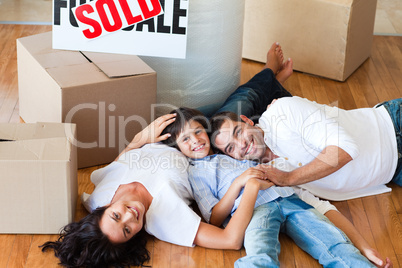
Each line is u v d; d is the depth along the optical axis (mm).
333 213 2004
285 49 3078
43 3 3727
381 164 2160
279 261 1881
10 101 2670
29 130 1986
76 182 2035
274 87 2695
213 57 2559
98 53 2355
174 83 2564
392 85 3016
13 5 3648
